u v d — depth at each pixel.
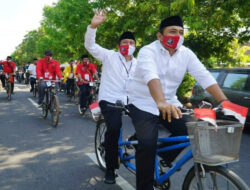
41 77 7.05
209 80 2.44
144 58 2.41
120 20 11.29
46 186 3.28
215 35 10.65
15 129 6.23
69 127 6.54
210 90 2.42
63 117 7.93
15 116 7.89
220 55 11.33
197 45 10.60
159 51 2.47
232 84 6.91
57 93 15.74
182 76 2.59
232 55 11.81
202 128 1.88
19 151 4.61
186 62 2.55
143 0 10.16
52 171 3.75
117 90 3.65
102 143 3.78
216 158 1.88
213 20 8.76
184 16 8.48
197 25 8.19
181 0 7.33
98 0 12.19
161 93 2.14
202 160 1.90
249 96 6.28
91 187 3.26
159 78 2.38
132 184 3.35
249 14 8.19
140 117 2.45
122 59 3.72
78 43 14.44
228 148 1.92
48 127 6.49
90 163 4.06
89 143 5.12
